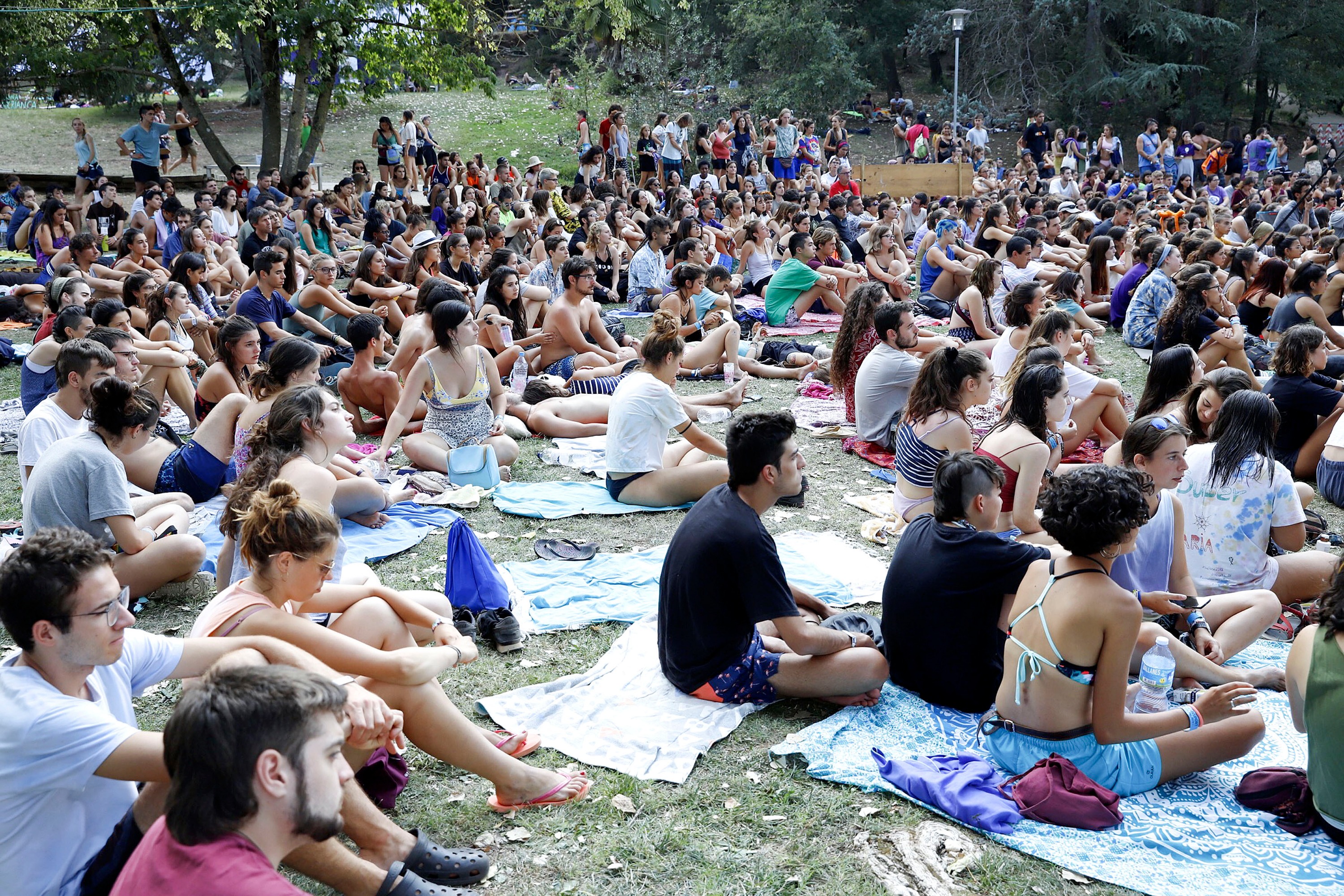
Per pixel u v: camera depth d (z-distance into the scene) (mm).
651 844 3549
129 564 5066
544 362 9602
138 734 2816
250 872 2184
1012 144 37688
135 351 6504
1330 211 20047
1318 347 7250
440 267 11820
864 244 14648
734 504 4254
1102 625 3592
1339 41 38688
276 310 9828
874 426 7836
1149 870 3355
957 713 4340
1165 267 11547
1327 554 5227
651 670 4637
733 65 38469
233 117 34219
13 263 15555
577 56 32062
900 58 45281
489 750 3660
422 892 2986
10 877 2777
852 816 3686
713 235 15867
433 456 7160
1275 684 4551
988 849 3484
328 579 4004
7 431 8156
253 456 4621
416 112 34719
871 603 5391
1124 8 36969
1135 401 9461
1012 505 5703
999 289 11398
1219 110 38031
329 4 21562
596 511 6590
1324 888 3281
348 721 3078
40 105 33406
